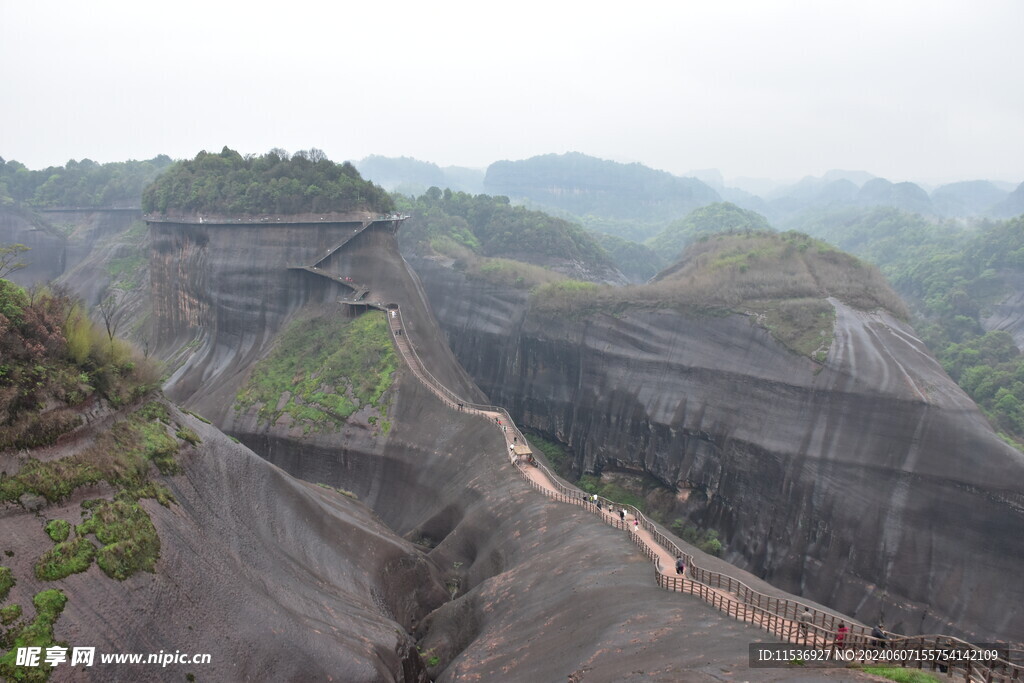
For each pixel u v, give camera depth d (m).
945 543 67.31
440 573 61.38
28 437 36.41
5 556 31.56
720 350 95.62
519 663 39.41
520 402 126.19
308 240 113.62
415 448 81.50
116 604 33.00
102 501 37.03
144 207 133.62
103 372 43.31
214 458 47.34
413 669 43.59
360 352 96.25
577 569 46.47
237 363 110.12
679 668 28.80
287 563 45.03
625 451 101.94
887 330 87.62
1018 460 66.06
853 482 74.69
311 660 36.22
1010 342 122.31
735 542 82.88
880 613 67.38
